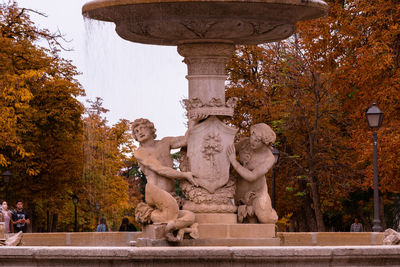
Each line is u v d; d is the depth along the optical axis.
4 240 11.01
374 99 23.33
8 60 29.89
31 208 35.53
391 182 22.77
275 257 7.91
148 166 11.11
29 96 28.47
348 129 28.00
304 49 26.61
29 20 32.50
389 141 22.03
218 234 10.96
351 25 24.78
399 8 23.86
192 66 11.49
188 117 11.48
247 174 11.21
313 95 27.89
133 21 10.67
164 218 10.76
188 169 11.33
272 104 29.58
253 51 30.66
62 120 33.09
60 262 8.12
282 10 10.41
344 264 8.03
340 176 28.81
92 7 10.70
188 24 10.47
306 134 29.33
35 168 33.22
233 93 30.38
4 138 27.47
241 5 10.04
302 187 31.19
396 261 8.19
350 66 24.44
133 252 7.94
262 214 11.12
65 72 34.59
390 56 23.08
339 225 37.84
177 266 7.97
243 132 30.38
